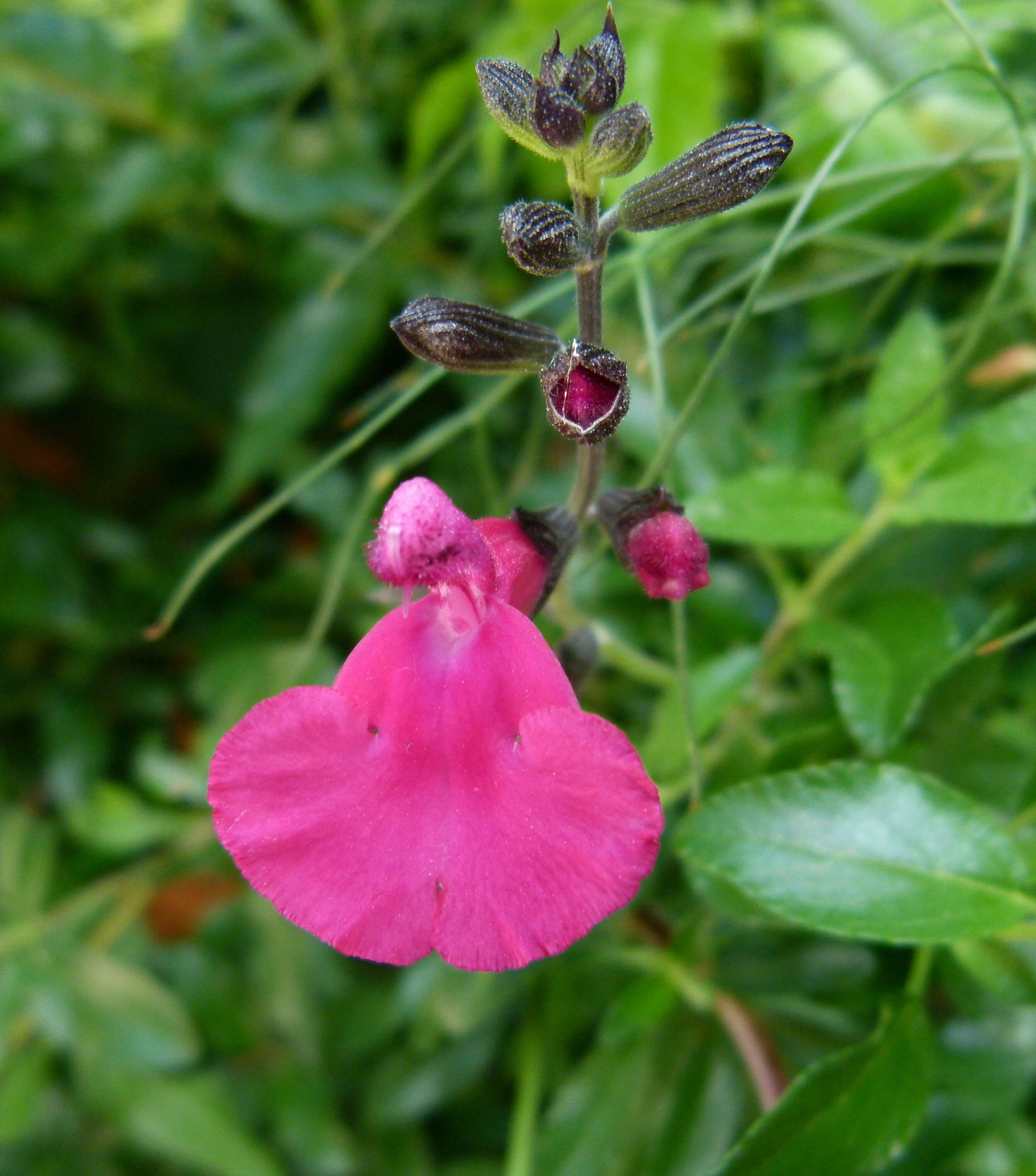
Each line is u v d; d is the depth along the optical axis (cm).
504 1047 10
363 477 12
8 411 14
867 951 8
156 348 13
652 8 11
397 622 6
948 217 10
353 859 5
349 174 12
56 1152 11
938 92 10
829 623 8
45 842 12
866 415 8
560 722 5
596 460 6
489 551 6
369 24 12
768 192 10
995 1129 7
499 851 5
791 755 8
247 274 13
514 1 11
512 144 11
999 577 9
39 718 14
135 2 13
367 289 12
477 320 6
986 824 6
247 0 12
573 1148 8
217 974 11
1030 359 9
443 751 5
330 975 11
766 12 11
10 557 13
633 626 10
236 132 12
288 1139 10
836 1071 6
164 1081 11
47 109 12
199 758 11
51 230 13
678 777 8
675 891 9
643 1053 8
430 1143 11
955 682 8
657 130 10
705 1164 8
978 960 7
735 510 8
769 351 10
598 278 6
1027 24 9
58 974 11
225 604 13
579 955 9
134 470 14
